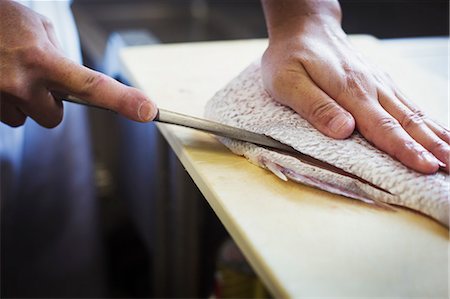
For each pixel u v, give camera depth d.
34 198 1.17
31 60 0.55
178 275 1.07
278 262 0.40
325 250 0.42
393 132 0.51
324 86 0.57
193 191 0.96
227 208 0.47
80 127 1.16
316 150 0.51
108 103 0.55
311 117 0.55
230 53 0.91
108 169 1.57
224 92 0.65
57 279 1.27
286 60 0.60
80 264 1.26
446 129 0.55
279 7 0.67
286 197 0.49
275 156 0.52
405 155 0.49
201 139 0.60
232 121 0.59
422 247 0.43
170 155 0.94
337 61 0.59
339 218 0.46
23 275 1.24
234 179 0.52
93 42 1.35
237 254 1.03
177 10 1.61
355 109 0.54
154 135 0.96
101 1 1.58
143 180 1.15
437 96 0.74
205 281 1.17
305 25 0.65
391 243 0.43
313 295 0.37
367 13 1.37
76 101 0.57
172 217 1.01
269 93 0.62
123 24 1.54
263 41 0.98
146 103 0.54
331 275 0.39
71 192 1.19
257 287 1.02
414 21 1.29
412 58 0.93
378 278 0.39
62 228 1.23
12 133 1.02
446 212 0.44
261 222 0.45
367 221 0.45
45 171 1.15
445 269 0.40
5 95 0.57
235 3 1.63
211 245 1.17
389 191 0.48
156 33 1.52
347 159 0.50
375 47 0.95
